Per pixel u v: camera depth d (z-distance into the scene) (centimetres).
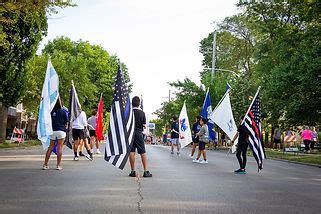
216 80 4569
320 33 2473
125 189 881
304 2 2380
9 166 1321
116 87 1116
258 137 1362
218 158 2167
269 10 3225
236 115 4191
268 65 3575
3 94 2734
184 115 2423
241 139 1346
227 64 5403
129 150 1085
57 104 1245
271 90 2794
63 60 4475
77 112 1630
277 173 1408
